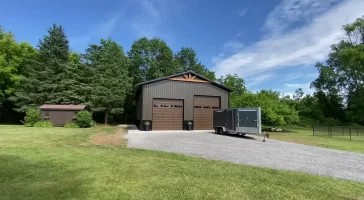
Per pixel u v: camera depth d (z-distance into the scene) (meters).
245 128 14.30
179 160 6.83
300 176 5.41
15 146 8.57
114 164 5.97
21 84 27.34
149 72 34.41
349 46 34.91
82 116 21.12
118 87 27.23
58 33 29.81
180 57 41.19
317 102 41.50
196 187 4.38
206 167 5.99
